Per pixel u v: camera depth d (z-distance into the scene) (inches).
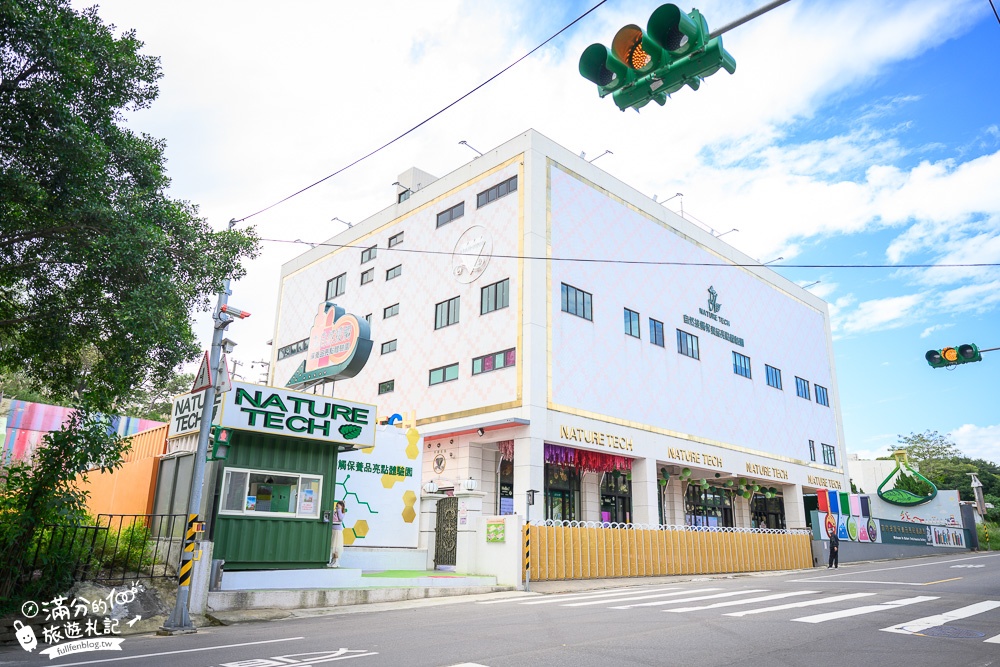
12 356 538.6
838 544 1198.3
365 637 355.6
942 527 1718.8
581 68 248.5
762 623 386.9
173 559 525.3
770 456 1441.9
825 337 1807.3
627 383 1113.4
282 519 572.4
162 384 553.0
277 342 1594.5
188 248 511.8
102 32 477.1
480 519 748.0
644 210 1243.8
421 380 1150.3
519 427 952.3
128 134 497.0
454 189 1187.3
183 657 306.3
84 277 477.1
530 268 1003.3
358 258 1408.7
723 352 1376.7
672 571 934.4
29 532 398.9
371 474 754.8
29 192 408.8
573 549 797.2
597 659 283.4
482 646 318.7
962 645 313.3
